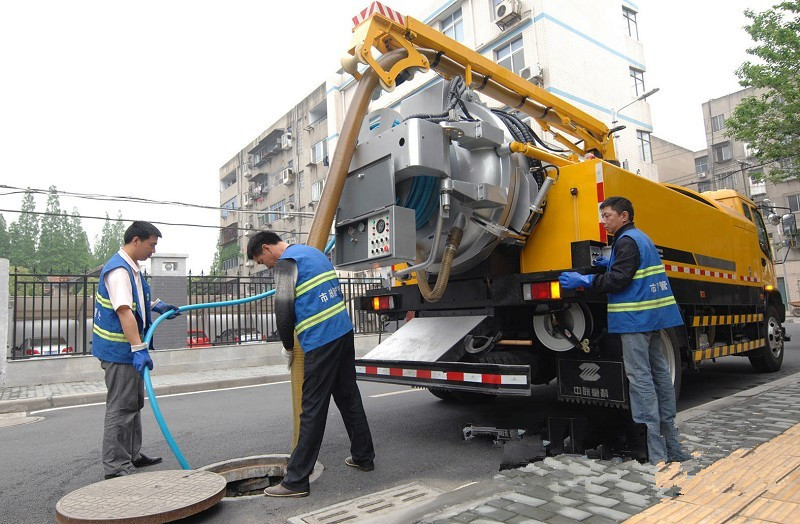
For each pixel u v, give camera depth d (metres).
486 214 4.26
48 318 10.10
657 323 3.37
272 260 3.68
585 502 2.73
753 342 7.25
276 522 2.85
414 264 4.74
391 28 4.16
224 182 48.75
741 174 31.81
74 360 9.29
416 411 5.83
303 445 3.26
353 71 4.24
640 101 22.75
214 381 8.86
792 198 29.92
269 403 6.98
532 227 4.43
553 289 4.00
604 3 21.56
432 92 4.71
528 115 5.73
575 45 19.84
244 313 11.54
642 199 4.60
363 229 3.99
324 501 3.15
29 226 64.00
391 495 3.16
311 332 3.31
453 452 4.16
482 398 6.28
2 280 8.86
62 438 5.31
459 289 4.74
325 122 31.97
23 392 8.15
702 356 5.71
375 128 4.39
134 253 3.96
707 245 5.82
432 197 4.16
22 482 3.82
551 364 4.67
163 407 6.88
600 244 4.14
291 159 35.62
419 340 4.62
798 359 9.22
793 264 29.00
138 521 2.63
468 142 4.18
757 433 3.87
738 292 6.55
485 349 4.50
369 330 13.17
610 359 4.00
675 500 2.67
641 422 3.36
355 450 3.72
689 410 4.84
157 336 10.46
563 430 3.78
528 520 2.52
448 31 22.69
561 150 5.61
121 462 3.74
